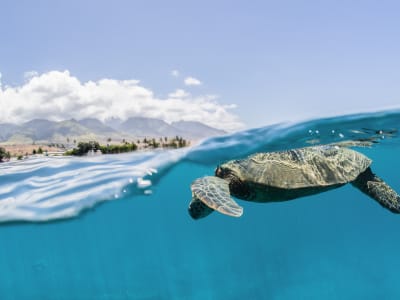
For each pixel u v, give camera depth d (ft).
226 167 22.49
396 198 25.80
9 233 61.82
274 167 21.42
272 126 47.29
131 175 53.72
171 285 107.96
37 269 94.79
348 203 107.34
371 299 66.59
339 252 148.46
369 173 28.84
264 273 114.42
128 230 96.63
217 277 115.85
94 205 58.49
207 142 50.37
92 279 111.55
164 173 59.06
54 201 50.06
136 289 100.53
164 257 132.16
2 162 44.68
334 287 78.43
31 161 45.88
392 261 113.60
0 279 97.19
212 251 141.38
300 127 46.80
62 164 47.75
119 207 67.36
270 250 146.51
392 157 72.59
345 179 23.00
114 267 115.55
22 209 49.14
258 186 20.75
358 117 44.42
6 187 45.96
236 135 49.21
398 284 77.20
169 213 86.48
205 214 20.47
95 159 49.32
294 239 154.40
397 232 160.45
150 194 66.18
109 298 91.40
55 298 97.14
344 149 27.86
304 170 21.75
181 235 113.80
